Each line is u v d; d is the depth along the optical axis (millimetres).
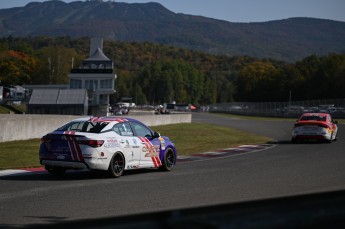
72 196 10000
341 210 2664
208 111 128625
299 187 11203
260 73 149125
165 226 2365
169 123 43750
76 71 87875
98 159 12344
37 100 61750
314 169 14781
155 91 187125
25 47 161375
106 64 94375
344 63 98750
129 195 10164
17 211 8438
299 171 14305
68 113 61500
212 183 11922
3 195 10031
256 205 2656
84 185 11555
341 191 2938
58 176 13367
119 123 13320
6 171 14266
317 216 2588
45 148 12648
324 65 103062
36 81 133625
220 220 2443
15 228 7055
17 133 22609
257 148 23766
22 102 88562
